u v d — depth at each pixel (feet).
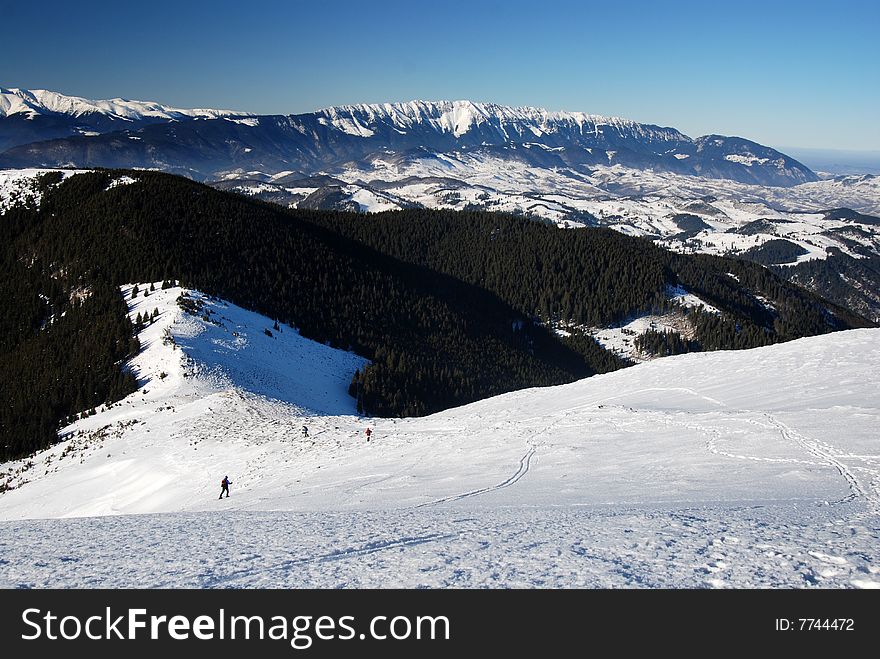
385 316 486.79
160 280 376.68
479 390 395.75
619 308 599.98
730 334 550.36
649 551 43.68
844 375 132.57
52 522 79.25
